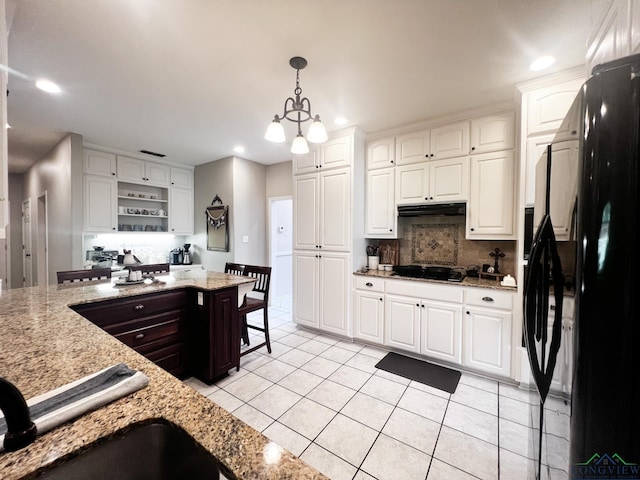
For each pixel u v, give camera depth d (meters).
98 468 0.61
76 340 1.15
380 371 2.59
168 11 1.51
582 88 0.65
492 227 2.58
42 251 4.65
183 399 0.74
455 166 2.77
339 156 3.25
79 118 2.92
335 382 2.40
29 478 0.51
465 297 2.54
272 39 1.73
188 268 4.72
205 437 0.60
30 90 2.34
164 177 4.61
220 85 2.27
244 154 4.29
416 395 2.21
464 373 2.57
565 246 0.79
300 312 3.65
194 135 3.42
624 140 0.58
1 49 0.92
